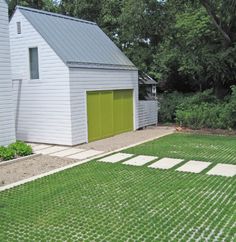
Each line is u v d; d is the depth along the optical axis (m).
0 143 11.92
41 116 14.39
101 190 7.94
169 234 5.59
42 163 10.88
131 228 5.87
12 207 7.00
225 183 8.20
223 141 14.06
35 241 5.49
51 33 14.58
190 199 7.19
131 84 17.50
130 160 10.83
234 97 17.36
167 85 25.62
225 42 19.05
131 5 18.69
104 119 15.55
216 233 5.57
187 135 15.90
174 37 20.42
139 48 20.20
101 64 15.29
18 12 14.52
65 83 13.51
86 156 11.78
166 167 9.85
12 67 15.02
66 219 6.33
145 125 19.03
